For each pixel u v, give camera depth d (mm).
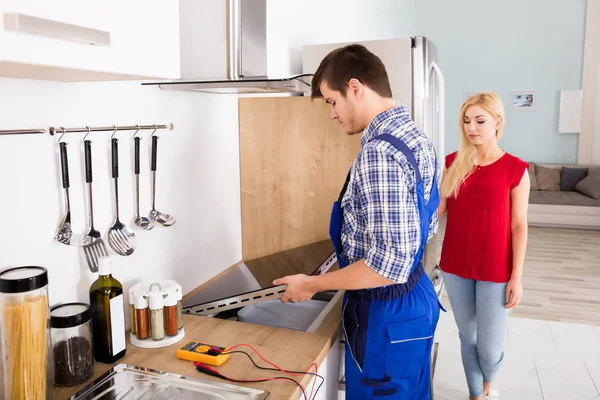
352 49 1449
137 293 1421
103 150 1430
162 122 1684
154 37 1063
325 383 1556
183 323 1596
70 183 1320
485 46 7359
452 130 7684
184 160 1824
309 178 2211
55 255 1291
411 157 1310
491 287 2236
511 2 7168
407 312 1505
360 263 1356
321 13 2836
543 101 7273
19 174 1176
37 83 1200
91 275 1409
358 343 1525
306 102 2162
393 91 2107
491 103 2219
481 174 2248
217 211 2076
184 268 1862
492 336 2277
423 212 1402
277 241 2279
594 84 7020
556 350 3150
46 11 786
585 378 2797
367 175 1302
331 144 2166
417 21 7539
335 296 1908
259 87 1654
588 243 5961
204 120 1938
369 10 4191
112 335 1317
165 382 1236
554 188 7031
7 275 1061
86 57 876
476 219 2238
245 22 1699
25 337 1048
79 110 1333
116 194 1450
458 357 3072
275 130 2205
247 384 1225
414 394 1567
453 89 7598
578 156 7266
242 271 1964
